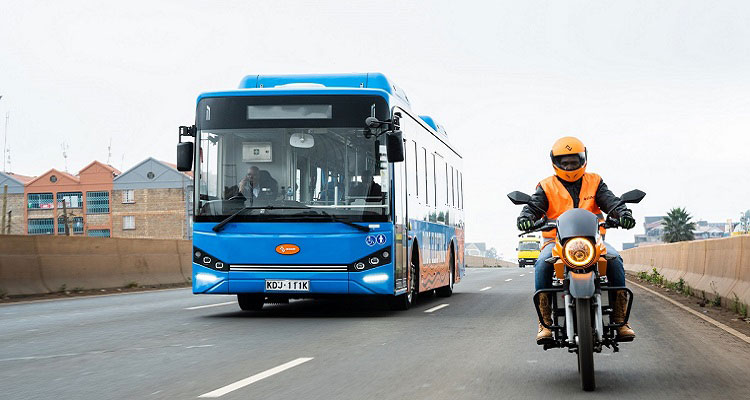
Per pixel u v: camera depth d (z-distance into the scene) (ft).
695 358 29.53
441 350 31.53
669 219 513.04
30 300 60.54
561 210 24.61
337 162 45.37
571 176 24.44
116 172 294.46
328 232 44.91
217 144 46.01
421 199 54.44
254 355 30.17
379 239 44.86
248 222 45.27
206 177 45.91
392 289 45.06
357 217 44.91
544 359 29.09
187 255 91.25
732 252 54.65
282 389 23.09
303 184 45.37
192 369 26.78
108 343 34.01
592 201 24.58
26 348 32.45
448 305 55.93
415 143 52.75
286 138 45.70
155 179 280.31
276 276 45.01
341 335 36.88
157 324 42.34
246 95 46.21
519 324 41.81
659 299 63.72
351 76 49.85
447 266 64.95
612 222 24.63
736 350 31.78
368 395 22.24
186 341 34.65
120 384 23.91
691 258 73.26
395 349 31.86
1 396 22.08
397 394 22.39
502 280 102.06
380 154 45.29
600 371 26.50
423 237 55.06
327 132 45.62
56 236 67.56
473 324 41.96
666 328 40.45
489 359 29.09
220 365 27.68
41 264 65.41
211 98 46.39
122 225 282.15
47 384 23.95
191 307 54.54
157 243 84.58
